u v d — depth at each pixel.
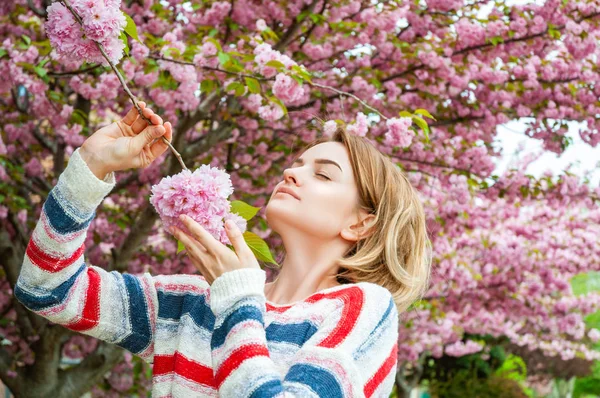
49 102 5.66
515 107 6.89
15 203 6.01
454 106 6.82
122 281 1.80
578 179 7.43
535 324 12.35
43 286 1.66
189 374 1.64
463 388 16.25
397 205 1.89
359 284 1.70
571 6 6.23
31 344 6.30
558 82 6.63
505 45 6.40
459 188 6.87
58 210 1.60
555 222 9.63
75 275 1.69
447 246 8.20
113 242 7.26
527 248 9.42
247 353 1.43
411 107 6.62
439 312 10.30
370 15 5.99
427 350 12.91
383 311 1.64
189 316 1.72
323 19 5.46
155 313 1.78
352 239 1.83
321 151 1.89
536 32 6.27
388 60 6.43
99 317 1.74
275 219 1.82
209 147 5.97
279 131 6.64
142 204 6.84
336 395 1.44
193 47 4.41
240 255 1.54
